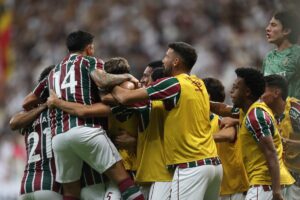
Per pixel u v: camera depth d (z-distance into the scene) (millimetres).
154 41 67375
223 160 24172
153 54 66375
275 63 25703
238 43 61219
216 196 22750
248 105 23000
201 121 22281
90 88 22656
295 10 25531
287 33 25484
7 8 70750
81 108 22141
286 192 24344
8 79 69250
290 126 24469
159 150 22641
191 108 22062
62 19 75750
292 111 24469
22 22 77938
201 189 21875
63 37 74625
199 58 60844
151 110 22781
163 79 22016
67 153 22375
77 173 22766
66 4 76938
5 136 57688
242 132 22766
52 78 23047
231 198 24219
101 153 22203
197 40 64938
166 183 22469
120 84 22078
